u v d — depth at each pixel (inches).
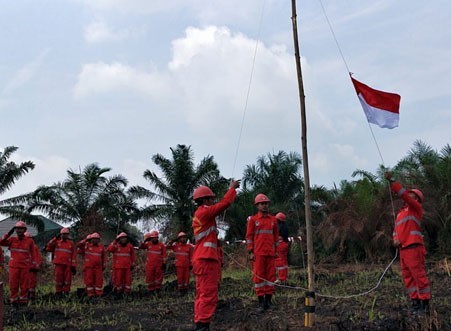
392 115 368.8
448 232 810.2
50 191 1247.5
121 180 1291.8
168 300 567.5
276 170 1280.8
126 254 652.7
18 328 420.8
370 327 330.0
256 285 419.2
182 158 1280.8
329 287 562.3
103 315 454.9
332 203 956.0
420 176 864.3
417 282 366.0
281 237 618.8
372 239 862.5
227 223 1173.7
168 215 1251.2
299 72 349.4
